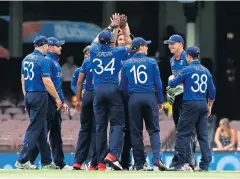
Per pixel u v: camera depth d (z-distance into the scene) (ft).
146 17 287.07
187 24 260.83
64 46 283.59
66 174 120.67
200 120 139.85
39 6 286.25
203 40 286.46
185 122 138.82
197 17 280.31
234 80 290.35
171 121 224.74
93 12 286.05
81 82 144.77
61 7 286.25
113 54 137.18
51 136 149.18
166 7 285.43
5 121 229.45
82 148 144.97
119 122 138.21
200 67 138.92
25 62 140.77
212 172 131.03
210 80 139.74
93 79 139.54
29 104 140.67
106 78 137.49
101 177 113.29
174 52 141.90
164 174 121.80
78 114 245.04
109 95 137.28
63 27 286.05
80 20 286.25
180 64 141.69
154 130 137.69
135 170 137.18
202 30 285.02
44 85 140.15
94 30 285.64
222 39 287.28
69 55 283.38
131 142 138.72
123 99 139.44
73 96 273.75
